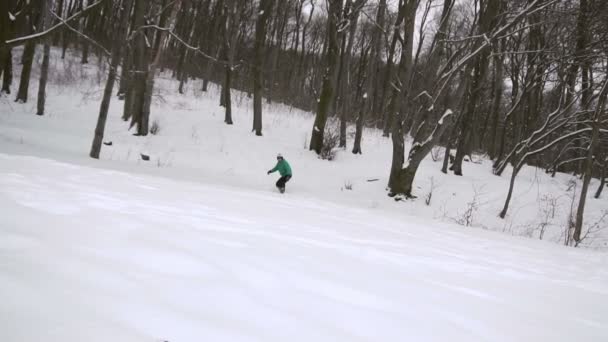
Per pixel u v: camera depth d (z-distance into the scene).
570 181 16.92
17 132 12.36
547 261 4.86
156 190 4.91
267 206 5.49
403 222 6.93
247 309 1.67
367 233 4.57
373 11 19.14
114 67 10.18
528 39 17.64
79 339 1.16
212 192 5.93
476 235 6.83
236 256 2.40
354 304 1.96
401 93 13.24
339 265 2.66
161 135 15.94
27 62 17.09
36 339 1.12
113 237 2.36
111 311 1.40
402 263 3.13
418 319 1.92
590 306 2.78
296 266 2.42
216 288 1.83
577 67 14.52
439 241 5.12
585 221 13.11
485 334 1.89
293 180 13.76
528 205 13.99
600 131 13.91
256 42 17.69
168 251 2.25
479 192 14.75
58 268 1.71
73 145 12.51
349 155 17.83
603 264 5.19
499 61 18.62
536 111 20.83
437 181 15.45
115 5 17.75
